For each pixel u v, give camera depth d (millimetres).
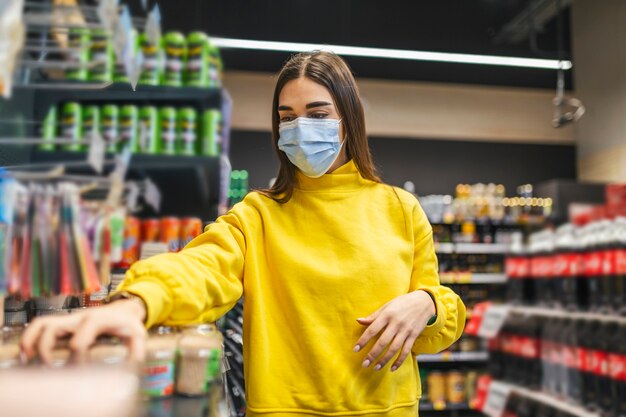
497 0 5645
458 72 7105
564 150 7516
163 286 872
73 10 1054
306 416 1087
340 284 1122
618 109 6219
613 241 3457
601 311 3535
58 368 541
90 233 1549
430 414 5883
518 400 4492
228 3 5082
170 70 2303
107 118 2123
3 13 845
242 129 6984
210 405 688
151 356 681
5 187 1061
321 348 1094
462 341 5891
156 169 2631
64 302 1198
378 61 6836
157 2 1971
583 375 3699
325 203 1214
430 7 5559
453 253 6062
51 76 1426
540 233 4617
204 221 2758
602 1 6438
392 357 1039
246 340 1133
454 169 7395
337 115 1199
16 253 1117
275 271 1154
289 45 4707
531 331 4496
